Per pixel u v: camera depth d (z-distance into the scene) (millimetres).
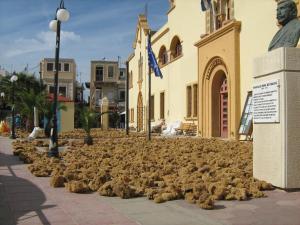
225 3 26250
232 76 23875
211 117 27641
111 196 8742
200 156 14180
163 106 39969
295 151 8727
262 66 9375
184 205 7773
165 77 38562
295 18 9438
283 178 8695
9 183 10453
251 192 8359
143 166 12016
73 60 81688
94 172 11172
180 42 34375
